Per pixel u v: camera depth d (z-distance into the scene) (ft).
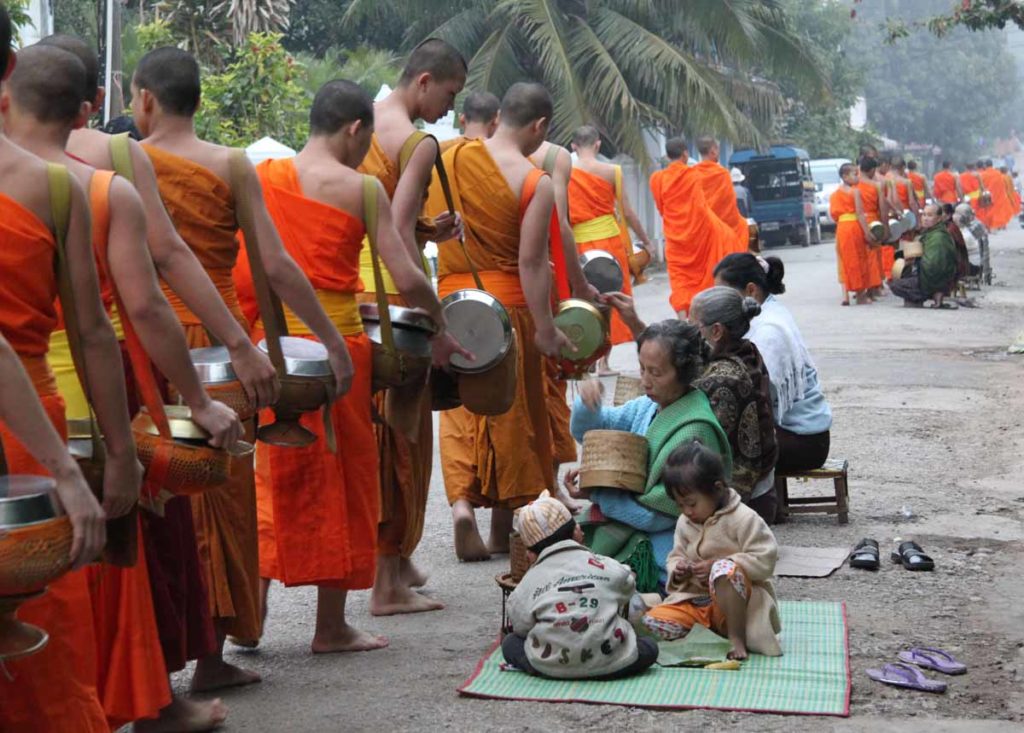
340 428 16.84
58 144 12.16
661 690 15.46
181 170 14.66
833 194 61.46
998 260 90.63
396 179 18.93
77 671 11.55
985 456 29.04
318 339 16.53
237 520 15.55
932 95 218.79
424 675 16.34
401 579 20.11
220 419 12.48
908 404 35.17
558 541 16.25
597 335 21.30
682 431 17.79
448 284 21.33
